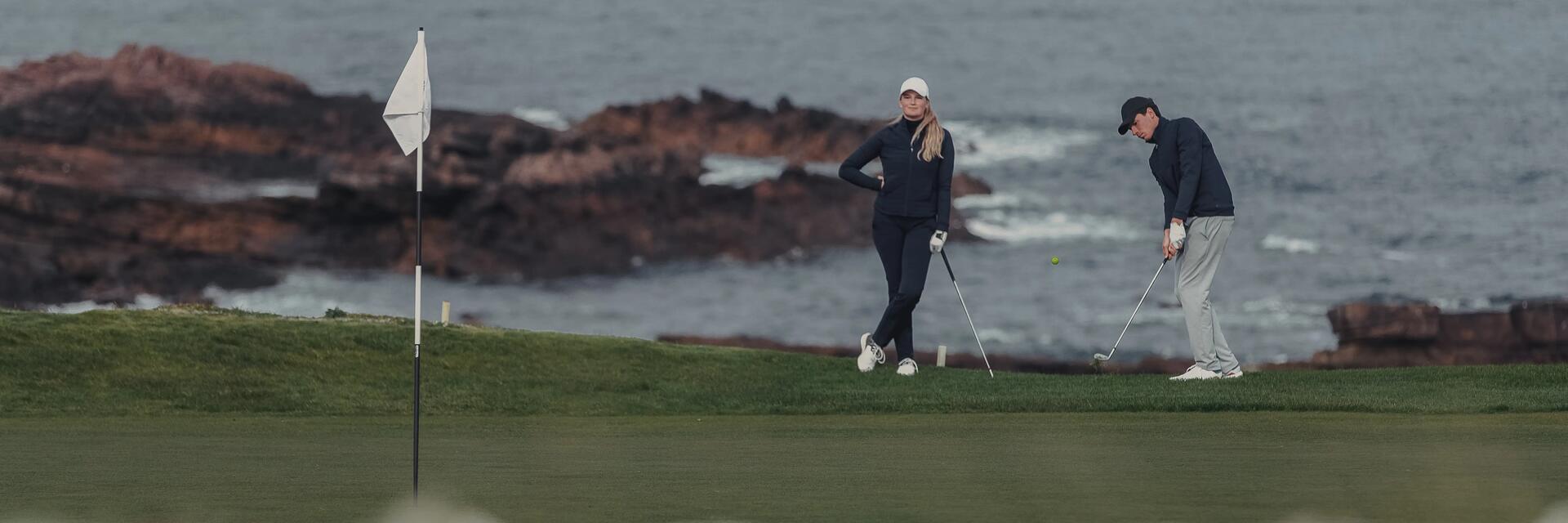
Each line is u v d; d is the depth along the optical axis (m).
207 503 24.83
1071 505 24.09
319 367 53.22
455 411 47.62
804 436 36.91
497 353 56.38
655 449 33.84
